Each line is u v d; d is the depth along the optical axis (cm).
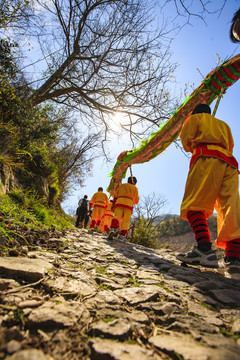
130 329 119
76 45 799
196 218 272
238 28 289
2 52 451
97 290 176
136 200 632
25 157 631
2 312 118
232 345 108
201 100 371
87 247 381
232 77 327
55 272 199
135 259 348
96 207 888
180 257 279
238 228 233
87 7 725
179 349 101
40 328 111
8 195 468
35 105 735
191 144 296
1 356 87
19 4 428
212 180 262
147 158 573
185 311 151
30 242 304
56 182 929
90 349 100
